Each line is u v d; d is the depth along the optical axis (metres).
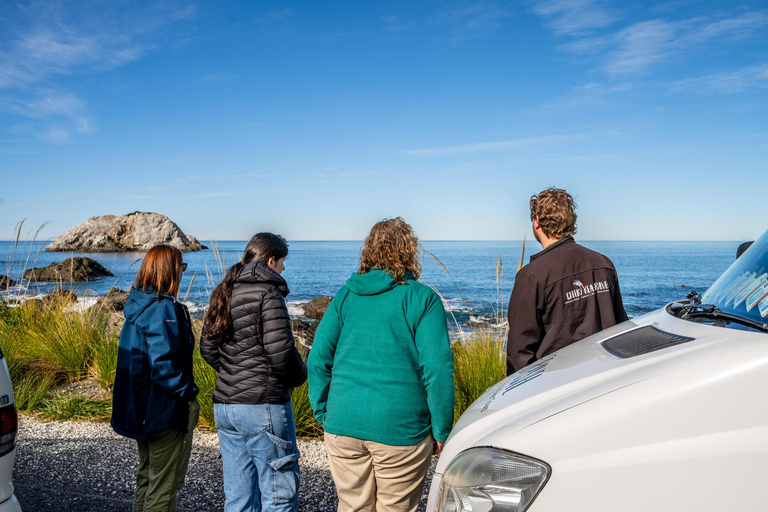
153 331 2.91
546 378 2.02
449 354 2.40
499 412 1.90
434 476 1.97
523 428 1.65
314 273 55.53
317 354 2.61
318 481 4.05
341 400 2.48
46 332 7.79
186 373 3.09
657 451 1.42
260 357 2.94
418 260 2.64
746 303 1.91
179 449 3.09
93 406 5.88
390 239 2.55
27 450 4.77
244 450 3.01
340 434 2.45
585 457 1.48
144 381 3.02
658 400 1.49
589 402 1.60
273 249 3.13
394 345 2.45
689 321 2.02
